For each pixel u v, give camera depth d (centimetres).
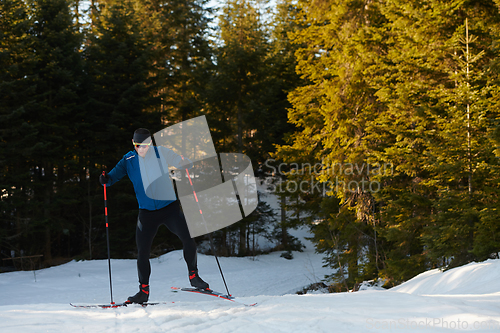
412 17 927
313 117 1332
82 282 1271
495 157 700
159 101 2216
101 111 2070
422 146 925
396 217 1002
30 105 1727
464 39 825
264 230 2517
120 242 2097
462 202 751
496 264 563
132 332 196
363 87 1102
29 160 1850
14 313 248
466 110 762
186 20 2902
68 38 1953
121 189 2134
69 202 1906
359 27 1126
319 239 1387
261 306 269
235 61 2278
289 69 2381
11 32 1756
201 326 207
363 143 1042
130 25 2238
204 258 1964
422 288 651
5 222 1823
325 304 257
